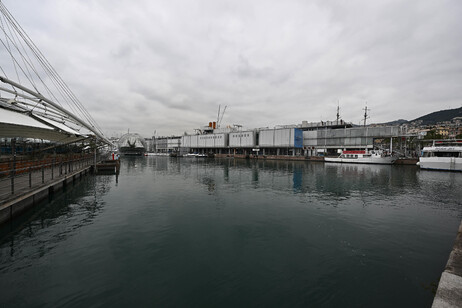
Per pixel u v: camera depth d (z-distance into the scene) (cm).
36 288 657
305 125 9056
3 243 962
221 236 1077
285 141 8400
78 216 1353
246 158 9538
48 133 2003
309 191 2253
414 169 4622
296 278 735
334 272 773
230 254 895
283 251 926
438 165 4269
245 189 2355
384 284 707
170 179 3103
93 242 984
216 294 648
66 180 2217
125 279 710
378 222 1305
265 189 2359
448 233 1141
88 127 2108
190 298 629
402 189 2389
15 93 1347
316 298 639
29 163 2117
